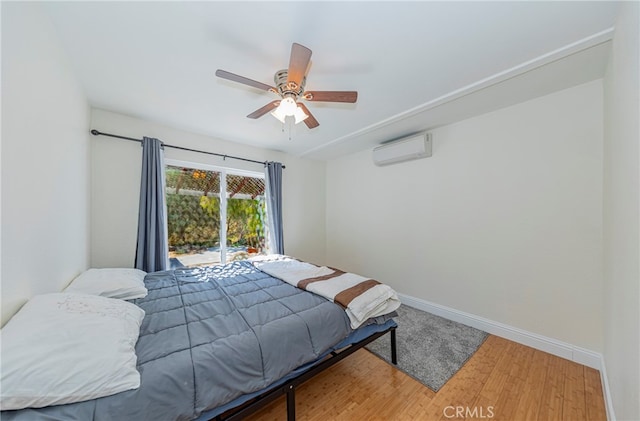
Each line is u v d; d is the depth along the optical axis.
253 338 1.22
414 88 1.96
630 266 1.05
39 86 1.16
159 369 0.97
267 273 2.39
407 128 2.80
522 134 2.16
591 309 1.82
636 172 0.98
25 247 1.04
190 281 2.13
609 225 1.53
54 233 1.36
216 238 3.26
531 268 2.11
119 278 1.81
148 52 1.53
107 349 0.93
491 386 1.63
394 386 1.64
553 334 2.00
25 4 1.03
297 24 1.30
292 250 4.00
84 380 0.82
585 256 1.85
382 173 3.43
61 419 0.75
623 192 1.18
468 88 1.95
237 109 2.34
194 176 3.08
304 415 1.41
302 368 1.35
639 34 0.95
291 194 3.98
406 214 3.12
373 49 1.50
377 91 2.01
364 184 3.71
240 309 1.55
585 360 1.83
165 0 1.15
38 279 1.17
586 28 1.33
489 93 2.02
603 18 1.26
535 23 1.30
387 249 3.37
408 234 3.10
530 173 2.12
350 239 3.93
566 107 1.94
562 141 1.96
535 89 1.95
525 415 1.41
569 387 1.61
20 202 1.00
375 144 3.42
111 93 2.05
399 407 1.47
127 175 2.50
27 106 1.05
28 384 0.75
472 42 1.45
